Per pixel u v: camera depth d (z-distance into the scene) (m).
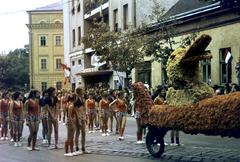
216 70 29.47
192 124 13.20
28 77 89.88
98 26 36.78
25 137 21.64
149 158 14.23
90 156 14.80
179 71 13.91
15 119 18.31
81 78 52.81
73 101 15.33
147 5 39.94
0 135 21.84
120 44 33.41
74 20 55.94
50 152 16.05
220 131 12.50
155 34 28.89
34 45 79.38
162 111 14.13
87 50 50.84
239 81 25.83
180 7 34.16
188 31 31.44
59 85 79.06
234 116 12.05
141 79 38.28
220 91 23.08
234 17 27.69
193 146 16.59
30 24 79.12
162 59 28.30
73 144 15.66
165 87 19.22
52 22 79.06
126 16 42.19
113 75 44.00
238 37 27.56
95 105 24.30
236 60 27.70
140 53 32.97
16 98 18.55
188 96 13.69
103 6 46.81
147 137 14.73
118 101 19.86
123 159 14.06
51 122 17.64
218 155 14.30
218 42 29.17
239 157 13.81
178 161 13.55
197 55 13.77
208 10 29.19
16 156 15.17
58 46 79.31
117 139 19.83
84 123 15.51
